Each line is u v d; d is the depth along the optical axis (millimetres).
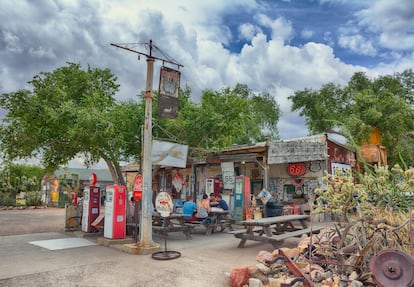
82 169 35406
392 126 20516
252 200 14484
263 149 14000
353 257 4887
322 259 5375
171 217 9102
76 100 10562
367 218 5020
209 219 10570
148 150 7770
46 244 8320
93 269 5898
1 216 17594
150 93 7848
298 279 4566
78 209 10883
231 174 14969
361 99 21438
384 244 5000
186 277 5457
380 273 4191
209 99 11492
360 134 19875
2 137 9508
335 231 6055
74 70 10680
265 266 5273
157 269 5930
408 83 24656
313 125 25562
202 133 11469
